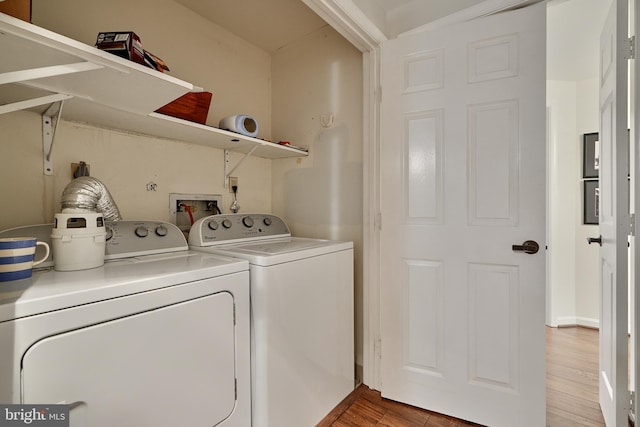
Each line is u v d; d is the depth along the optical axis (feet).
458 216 4.93
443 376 5.07
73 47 2.45
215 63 6.19
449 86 4.97
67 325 2.42
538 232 4.42
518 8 4.65
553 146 9.00
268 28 6.43
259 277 3.96
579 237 8.95
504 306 4.64
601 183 5.09
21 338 2.20
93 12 4.45
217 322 3.54
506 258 4.62
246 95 6.86
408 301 5.34
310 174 6.83
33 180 3.95
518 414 4.56
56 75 2.68
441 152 5.05
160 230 4.58
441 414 5.08
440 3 5.17
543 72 4.37
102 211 3.74
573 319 8.98
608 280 4.66
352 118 6.27
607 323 4.72
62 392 2.39
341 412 5.16
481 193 4.78
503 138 4.62
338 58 6.45
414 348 5.29
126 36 2.84
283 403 4.17
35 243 2.93
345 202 6.36
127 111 3.92
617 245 4.14
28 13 2.41
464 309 4.91
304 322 4.55
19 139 3.84
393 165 5.45
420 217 5.24
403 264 5.38
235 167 6.23
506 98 4.59
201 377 3.36
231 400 3.68
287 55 7.18
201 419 3.35
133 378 2.80
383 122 5.54
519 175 4.53
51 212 4.09
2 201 3.73
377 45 5.62
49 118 4.06
